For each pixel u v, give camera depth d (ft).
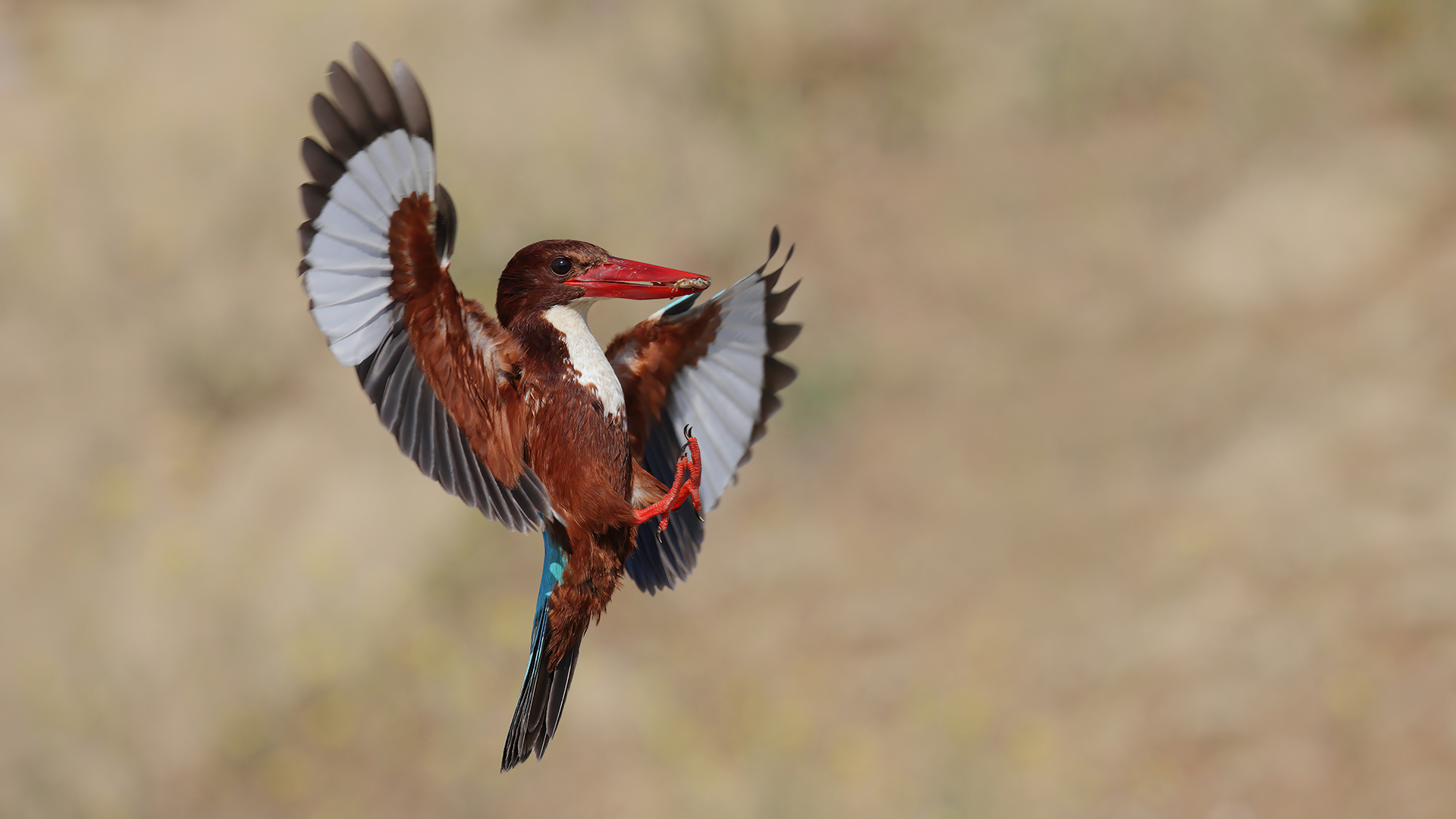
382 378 12.87
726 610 41.75
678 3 63.10
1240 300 48.85
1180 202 53.67
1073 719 35.91
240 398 51.83
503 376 13.87
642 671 39.63
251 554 45.21
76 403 52.13
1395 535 37.81
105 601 44.57
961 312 51.67
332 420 50.06
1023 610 39.58
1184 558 39.50
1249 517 40.11
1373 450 40.65
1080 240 53.31
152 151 59.93
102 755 39.24
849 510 44.50
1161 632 37.58
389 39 63.05
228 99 61.93
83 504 49.01
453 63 61.21
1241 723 34.58
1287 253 49.75
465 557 43.32
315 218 12.29
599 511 13.78
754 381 16.55
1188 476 42.50
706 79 60.59
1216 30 58.65
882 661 38.83
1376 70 56.18
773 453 47.01
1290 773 33.14
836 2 62.64
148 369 53.11
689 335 16.40
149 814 38.14
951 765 35.24
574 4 64.03
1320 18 57.82
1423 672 34.17
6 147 61.16
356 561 43.93
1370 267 48.24
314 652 40.96
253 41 65.21
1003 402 47.44
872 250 54.70
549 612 13.83
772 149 58.34
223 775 38.78
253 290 54.85
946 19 62.49
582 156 56.49
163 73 64.44
